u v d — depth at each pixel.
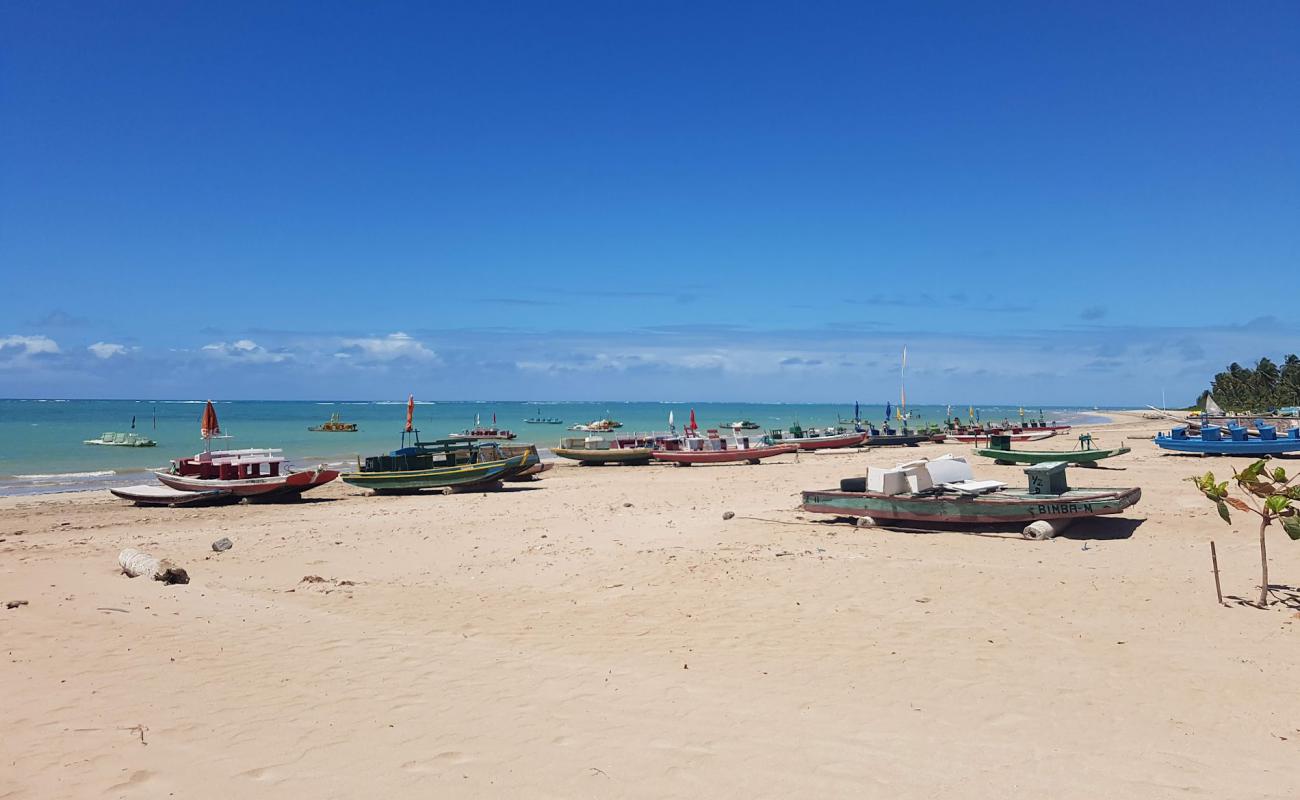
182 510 28.81
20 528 24.38
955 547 16.41
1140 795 5.91
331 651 9.82
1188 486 25.81
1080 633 10.32
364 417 157.25
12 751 6.55
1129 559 14.76
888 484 18.94
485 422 144.25
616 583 14.27
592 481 37.19
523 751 6.69
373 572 16.20
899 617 11.33
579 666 9.26
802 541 17.50
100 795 5.81
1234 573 13.30
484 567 16.44
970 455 46.94
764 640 10.35
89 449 63.22
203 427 32.19
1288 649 9.36
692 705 7.88
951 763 6.47
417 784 6.04
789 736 7.04
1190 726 7.28
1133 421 114.94
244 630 10.77
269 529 23.16
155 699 7.94
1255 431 51.28
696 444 48.28
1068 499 16.95
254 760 6.49
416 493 34.34
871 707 7.82
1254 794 5.93
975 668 9.05
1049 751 6.74
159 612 11.52
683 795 5.86
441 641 10.41
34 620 10.66
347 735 7.05
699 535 19.06
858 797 5.84
